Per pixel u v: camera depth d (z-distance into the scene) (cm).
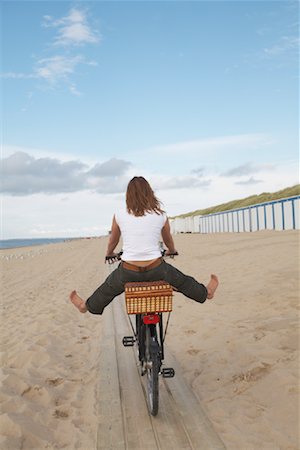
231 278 1165
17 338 730
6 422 400
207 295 447
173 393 476
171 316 846
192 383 501
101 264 2242
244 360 540
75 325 836
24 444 377
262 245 1978
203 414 422
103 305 445
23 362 595
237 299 892
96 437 390
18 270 2212
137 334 479
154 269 417
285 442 362
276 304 788
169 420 414
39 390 491
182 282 432
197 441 373
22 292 1352
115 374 545
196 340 664
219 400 448
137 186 428
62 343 704
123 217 427
